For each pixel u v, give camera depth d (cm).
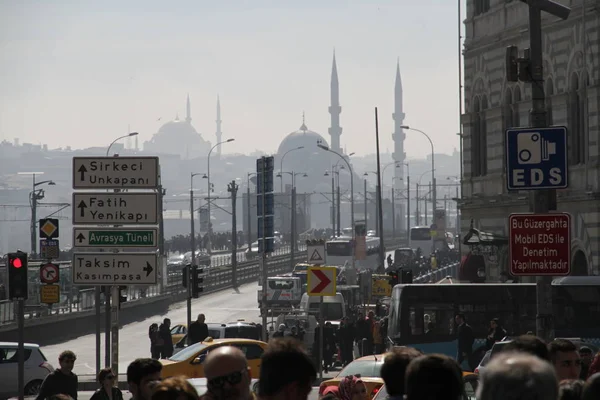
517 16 10750
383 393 4269
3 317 12481
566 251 4119
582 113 9650
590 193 9281
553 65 10100
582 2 9531
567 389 2025
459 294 8181
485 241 10531
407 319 8219
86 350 12194
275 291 16675
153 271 5594
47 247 10675
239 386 1634
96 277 5603
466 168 11856
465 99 11888
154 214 5603
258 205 10381
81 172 5597
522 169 4141
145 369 2367
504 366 1302
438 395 1417
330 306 13400
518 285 8144
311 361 1514
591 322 7838
